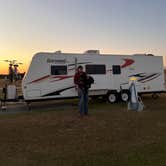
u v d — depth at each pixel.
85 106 9.92
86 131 7.25
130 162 4.66
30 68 12.35
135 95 11.41
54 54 12.91
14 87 12.49
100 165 4.56
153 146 5.64
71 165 4.61
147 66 15.22
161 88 15.64
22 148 5.74
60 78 13.03
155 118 9.08
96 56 13.88
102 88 13.95
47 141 6.28
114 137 6.54
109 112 10.71
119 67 14.43
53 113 10.73
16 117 9.83
